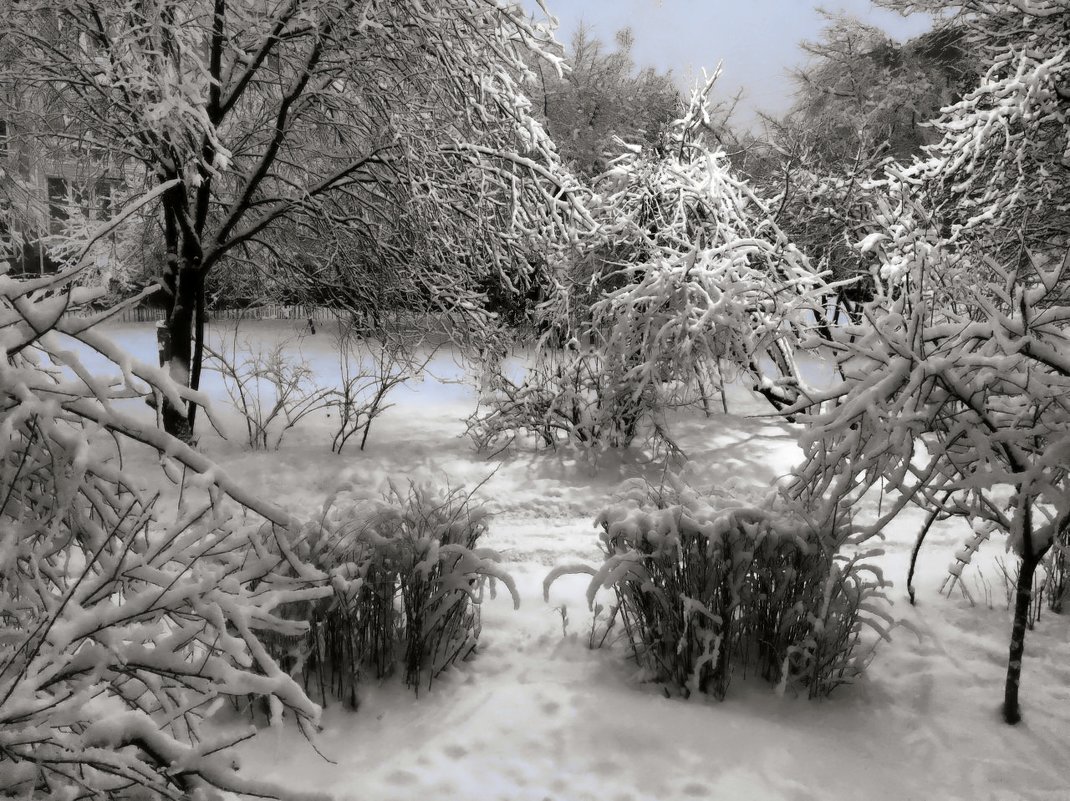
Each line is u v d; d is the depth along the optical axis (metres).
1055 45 10.28
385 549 4.04
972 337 3.80
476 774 3.28
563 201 10.09
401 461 8.98
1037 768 3.42
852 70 21.67
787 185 10.56
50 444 2.41
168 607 2.30
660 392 8.88
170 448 2.56
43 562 2.59
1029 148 10.34
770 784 3.26
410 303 11.03
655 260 9.13
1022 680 4.18
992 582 5.46
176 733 2.74
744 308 8.84
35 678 1.99
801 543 3.97
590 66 21.09
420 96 9.51
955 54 21.02
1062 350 3.77
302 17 8.64
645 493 4.57
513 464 8.92
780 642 4.07
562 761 3.38
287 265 10.84
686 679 3.99
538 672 4.17
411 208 9.70
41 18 8.95
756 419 11.09
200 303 9.77
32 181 11.82
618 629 4.61
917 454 7.99
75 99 9.26
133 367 2.48
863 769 3.41
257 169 9.83
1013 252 10.05
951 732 3.71
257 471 8.40
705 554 4.04
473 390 13.02
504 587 5.30
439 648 4.21
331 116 10.02
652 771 3.32
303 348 15.85
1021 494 3.67
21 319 2.35
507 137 10.31
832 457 3.87
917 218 9.09
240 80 9.38
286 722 3.67
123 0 8.07
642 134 10.94
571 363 9.20
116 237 11.67
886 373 3.83
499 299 13.09
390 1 8.81
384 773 3.28
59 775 2.14
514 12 9.52
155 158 9.26
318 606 3.86
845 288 11.28
